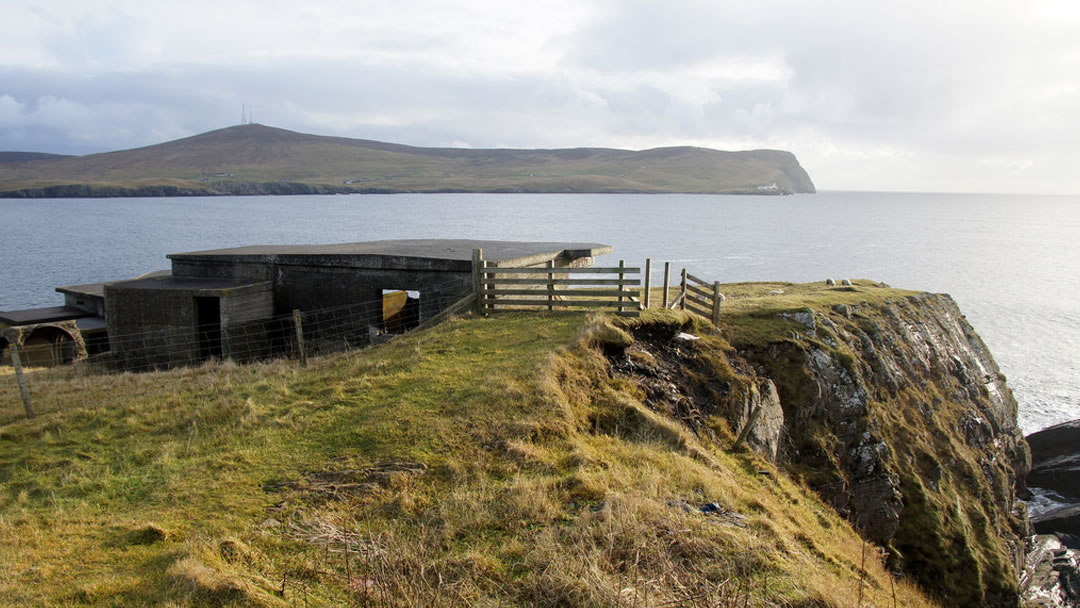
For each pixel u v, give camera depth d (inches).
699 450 582.2
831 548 510.6
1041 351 2471.7
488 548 375.9
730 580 354.9
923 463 982.4
